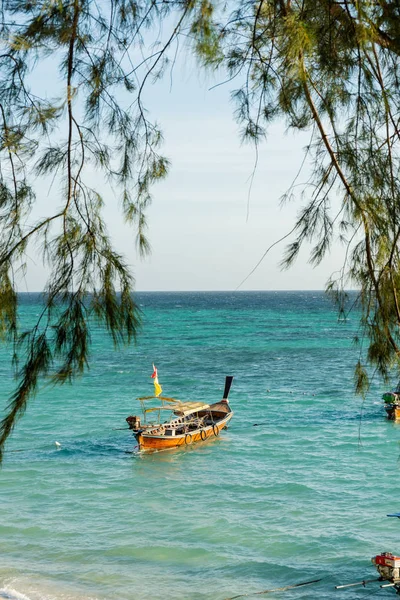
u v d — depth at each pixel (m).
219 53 4.46
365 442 35.44
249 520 23.91
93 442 36.75
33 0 4.48
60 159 4.69
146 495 27.09
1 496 26.97
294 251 4.69
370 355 4.55
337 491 26.92
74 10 4.51
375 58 4.30
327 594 18.33
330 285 4.62
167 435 35.44
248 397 50.94
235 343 96.56
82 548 21.62
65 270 4.48
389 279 4.45
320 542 21.70
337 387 54.72
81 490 27.84
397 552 20.69
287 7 4.61
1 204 4.61
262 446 35.44
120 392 53.75
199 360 76.12
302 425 40.38
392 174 4.49
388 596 18.08
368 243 4.48
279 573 19.70
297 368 67.75
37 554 21.17
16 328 4.41
